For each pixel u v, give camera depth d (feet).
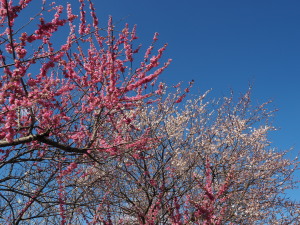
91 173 20.66
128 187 24.73
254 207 23.72
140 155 22.44
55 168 19.17
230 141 26.73
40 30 12.10
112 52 15.42
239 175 25.35
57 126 15.97
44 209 17.74
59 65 16.11
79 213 20.53
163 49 15.29
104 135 19.11
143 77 15.87
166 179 24.84
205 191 20.30
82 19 15.98
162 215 21.68
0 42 13.39
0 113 11.83
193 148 24.85
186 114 26.53
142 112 23.16
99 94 16.51
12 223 17.60
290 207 26.20
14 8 11.78
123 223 23.56
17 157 16.31
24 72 12.26
